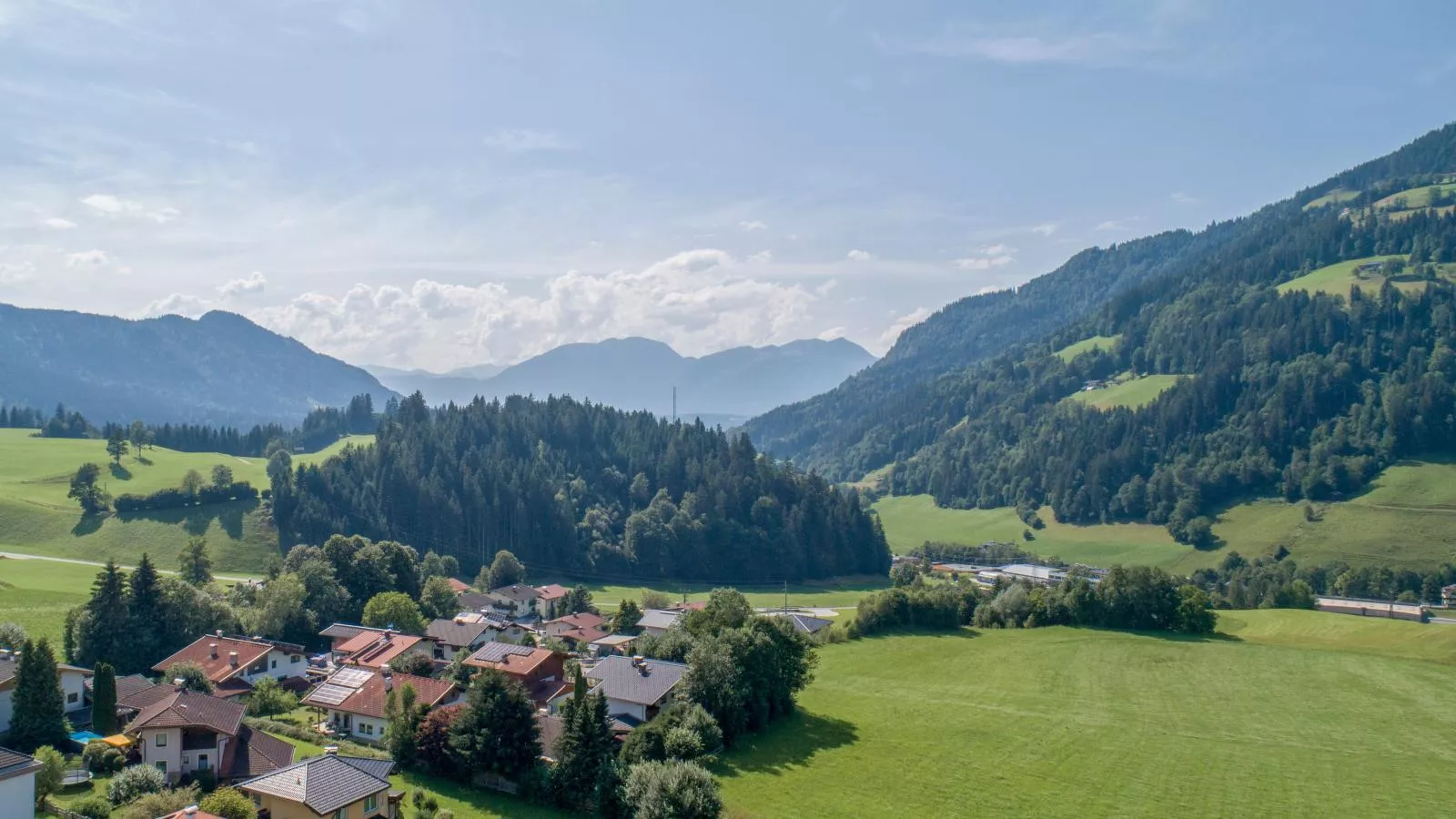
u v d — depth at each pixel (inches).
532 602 6446.9
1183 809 2647.6
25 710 2546.8
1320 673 4291.3
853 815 2551.7
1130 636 5206.7
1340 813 2623.0
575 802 2472.9
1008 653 4798.2
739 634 3371.1
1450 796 2746.1
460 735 2630.4
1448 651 4616.1
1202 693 3998.5
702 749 2802.7
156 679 3489.2
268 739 2608.3
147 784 2217.0
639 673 3289.9
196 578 5275.6
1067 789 2802.7
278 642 4003.4
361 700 3075.8
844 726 3447.3
